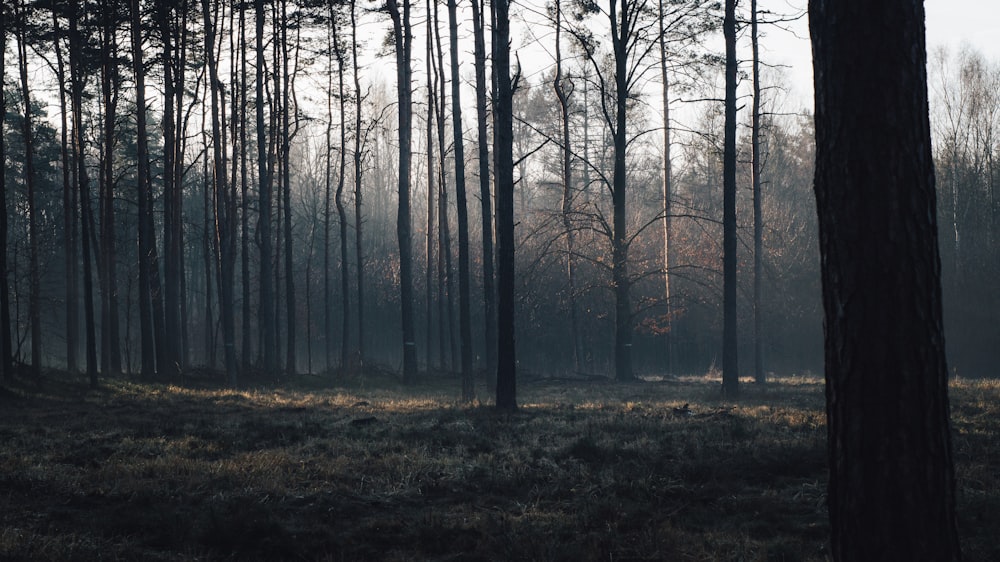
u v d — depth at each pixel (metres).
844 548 4.25
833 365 4.34
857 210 4.25
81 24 32.69
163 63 33.44
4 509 8.91
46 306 50.41
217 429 15.82
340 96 38.25
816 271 51.22
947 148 56.31
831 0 4.41
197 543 7.73
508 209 18.62
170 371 33.66
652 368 52.62
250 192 59.53
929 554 4.05
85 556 7.12
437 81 39.69
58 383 28.20
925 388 4.13
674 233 49.41
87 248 28.08
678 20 29.98
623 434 13.86
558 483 10.09
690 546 7.46
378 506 9.35
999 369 47.09
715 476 10.18
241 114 37.78
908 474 4.08
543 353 51.84
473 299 53.16
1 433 15.65
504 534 7.80
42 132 42.62
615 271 33.16
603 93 32.19
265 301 35.03
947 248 54.94
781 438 12.78
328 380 33.16
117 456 12.24
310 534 8.08
